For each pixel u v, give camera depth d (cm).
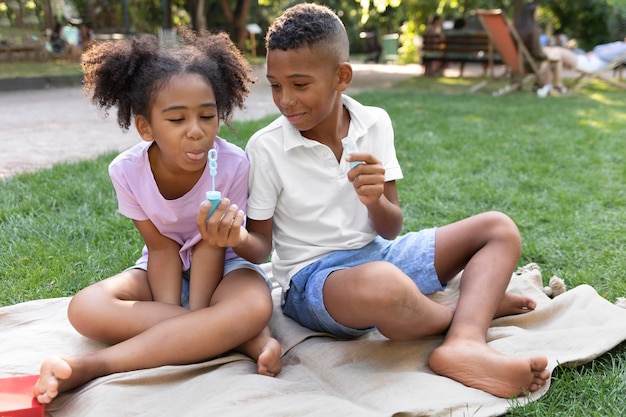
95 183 391
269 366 181
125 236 313
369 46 1983
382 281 177
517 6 1044
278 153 206
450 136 591
